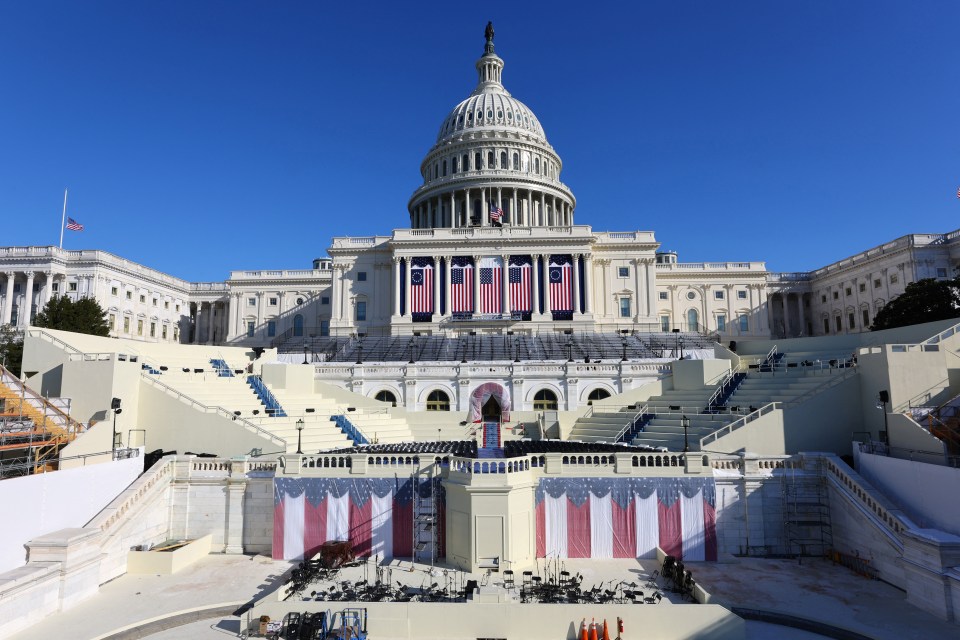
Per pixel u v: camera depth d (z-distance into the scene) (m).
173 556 24.77
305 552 26.16
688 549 25.55
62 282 90.31
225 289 115.31
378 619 19.34
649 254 86.88
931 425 26.98
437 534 25.39
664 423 40.12
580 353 62.59
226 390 41.09
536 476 25.84
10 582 19.14
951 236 80.31
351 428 41.12
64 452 28.45
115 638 19.00
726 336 100.75
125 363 32.94
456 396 52.62
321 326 107.69
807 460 27.23
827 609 20.56
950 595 19.50
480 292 82.69
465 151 107.94
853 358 36.69
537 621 19.27
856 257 93.12
